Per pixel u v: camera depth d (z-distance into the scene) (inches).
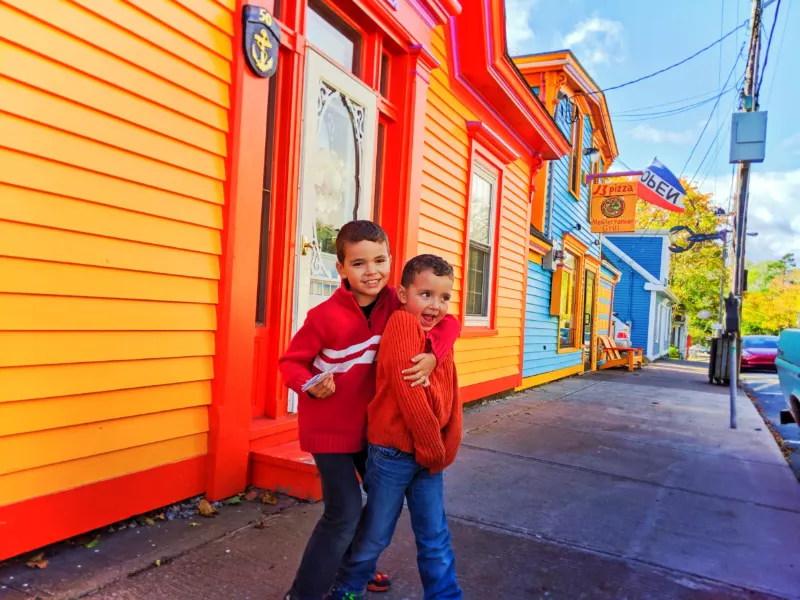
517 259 341.1
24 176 89.6
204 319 123.7
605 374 566.9
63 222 95.6
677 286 1416.1
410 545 115.8
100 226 101.6
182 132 116.0
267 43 131.5
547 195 412.8
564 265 447.2
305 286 156.4
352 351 78.7
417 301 78.6
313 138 156.3
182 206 117.3
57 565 95.8
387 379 75.4
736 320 283.7
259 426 141.2
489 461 187.5
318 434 77.9
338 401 78.2
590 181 510.3
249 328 132.5
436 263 79.0
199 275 122.0
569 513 142.3
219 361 126.5
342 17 171.3
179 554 102.9
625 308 975.6
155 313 112.8
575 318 527.5
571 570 110.2
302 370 75.5
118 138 103.6
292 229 150.5
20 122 88.7
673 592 103.3
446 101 239.3
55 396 96.3
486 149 279.1
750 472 191.2
